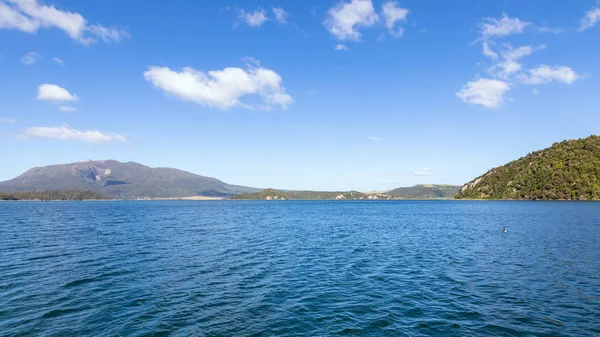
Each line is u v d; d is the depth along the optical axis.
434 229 68.31
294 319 18.66
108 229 65.94
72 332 16.75
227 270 30.48
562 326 17.73
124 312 19.53
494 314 19.45
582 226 69.00
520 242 47.88
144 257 36.28
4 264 32.25
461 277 28.06
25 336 16.23
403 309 20.30
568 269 30.80
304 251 41.09
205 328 17.36
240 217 109.31
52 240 49.09
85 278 27.16
